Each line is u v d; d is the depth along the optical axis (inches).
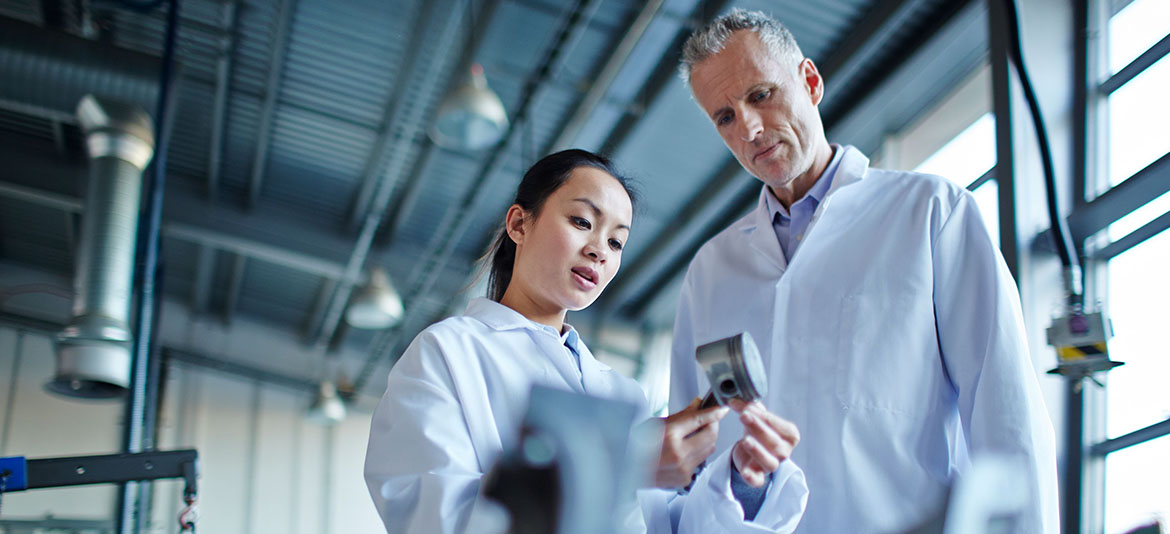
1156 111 173.6
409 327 506.6
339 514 554.6
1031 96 106.3
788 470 50.2
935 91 268.7
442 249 413.4
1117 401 165.2
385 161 364.5
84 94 282.5
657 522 54.4
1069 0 190.9
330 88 329.7
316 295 502.6
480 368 49.8
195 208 410.0
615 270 56.3
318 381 565.3
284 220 418.6
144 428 287.9
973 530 22.9
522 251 56.8
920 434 63.0
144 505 362.0
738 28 71.4
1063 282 108.5
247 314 562.9
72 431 507.8
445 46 285.1
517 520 20.4
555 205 55.9
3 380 505.0
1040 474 57.5
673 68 283.9
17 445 496.4
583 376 53.8
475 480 43.8
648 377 438.3
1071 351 106.6
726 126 72.4
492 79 310.8
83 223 259.4
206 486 537.3
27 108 291.4
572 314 436.5
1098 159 182.7
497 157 336.5
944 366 65.3
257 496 544.4
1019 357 60.8
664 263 393.4
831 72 267.4
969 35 244.4
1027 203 176.4
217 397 556.7
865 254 67.7
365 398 581.9
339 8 286.0
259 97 341.7
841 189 70.2
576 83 303.3
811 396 64.9
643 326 448.5
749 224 75.9
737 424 67.7
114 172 263.9
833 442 62.9
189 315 555.2
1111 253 175.2
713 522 50.1
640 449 21.6
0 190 395.9
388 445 46.2
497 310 53.4
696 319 75.8
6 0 303.7
